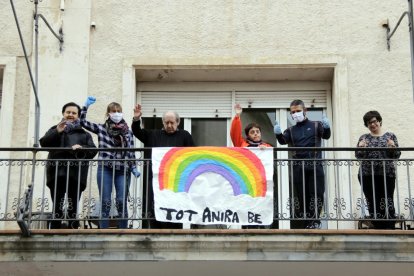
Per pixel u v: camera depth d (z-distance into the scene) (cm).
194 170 905
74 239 866
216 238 866
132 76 1069
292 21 1084
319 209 921
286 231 863
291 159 909
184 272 924
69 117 931
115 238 866
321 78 1095
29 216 870
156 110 1097
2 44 1080
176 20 1090
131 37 1084
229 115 1095
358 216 962
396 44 1070
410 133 1037
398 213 902
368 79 1058
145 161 914
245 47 1077
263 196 896
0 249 866
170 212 890
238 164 907
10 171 970
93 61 1075
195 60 1070
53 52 1076
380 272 907
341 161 924
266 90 1101
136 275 933
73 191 918
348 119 1042
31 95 1059
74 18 1089
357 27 1080
